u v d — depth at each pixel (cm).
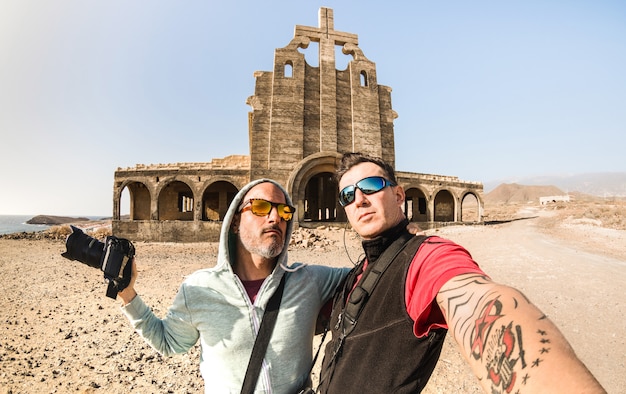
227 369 181
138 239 2227
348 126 2505
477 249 1468
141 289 889
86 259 173
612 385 409
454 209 2838
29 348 522
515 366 75
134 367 461
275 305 190
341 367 146
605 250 1368
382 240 159
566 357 70
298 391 187
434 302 120
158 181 2297
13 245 2139
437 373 439
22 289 930
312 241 1803
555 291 797
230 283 191
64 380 425
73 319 665
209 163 2358
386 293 138
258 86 2378
